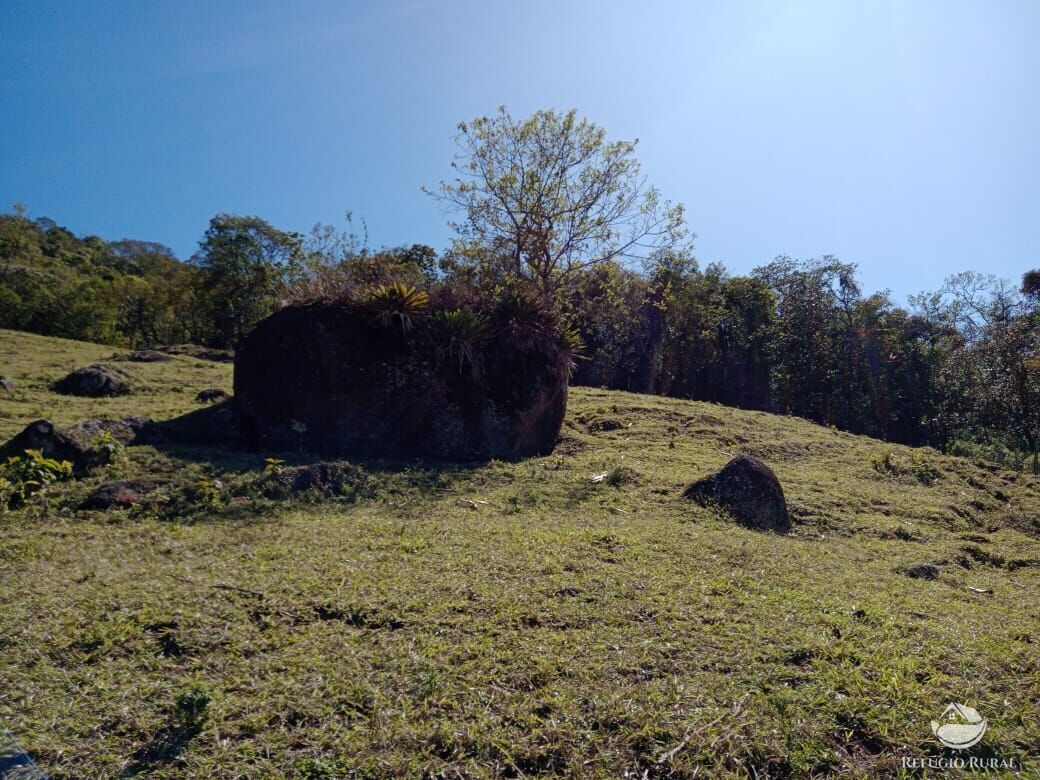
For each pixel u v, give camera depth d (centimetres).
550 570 535
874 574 636
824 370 2959
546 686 361
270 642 399
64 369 1567
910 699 364
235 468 841
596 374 2700
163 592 457
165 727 316
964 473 1281
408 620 432
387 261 1184
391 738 314
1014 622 516
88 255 5269
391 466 940
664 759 310
